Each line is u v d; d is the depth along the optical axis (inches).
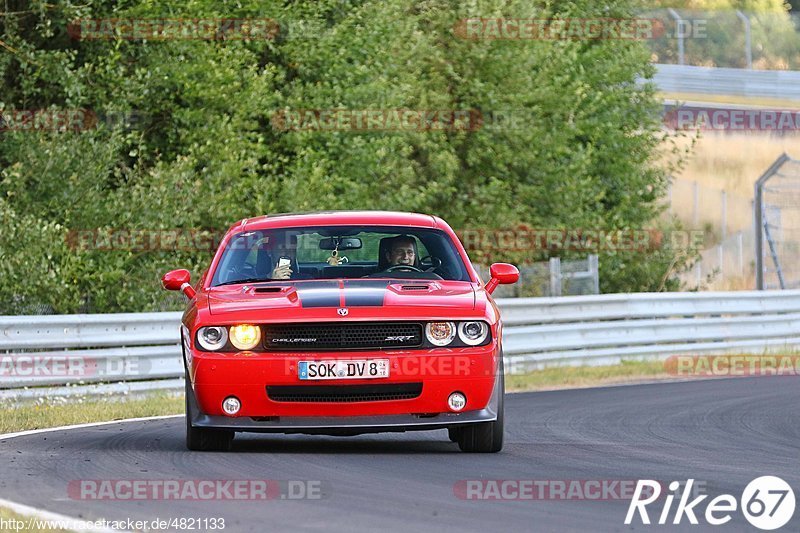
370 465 835.4
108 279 1943.9
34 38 2224.4
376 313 882.8
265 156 2389.3
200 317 901.2
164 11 2222.0
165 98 2263.8
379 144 2333.9
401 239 1011.3
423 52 2477.9
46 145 2009.1
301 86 2370.8
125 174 2222.0
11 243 1856.5
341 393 872.9
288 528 604.7
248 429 882.1
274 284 962.1
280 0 2363.4
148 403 1411.2
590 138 2869.1
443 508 663.1
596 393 1546.5
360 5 2564.0
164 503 679.7
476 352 885.8
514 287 2311.8
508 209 2568.9
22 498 698.8
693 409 1306.6
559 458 885.8
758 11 5792.3
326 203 2230.6
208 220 2171.5
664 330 2095.2
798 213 3730.3
